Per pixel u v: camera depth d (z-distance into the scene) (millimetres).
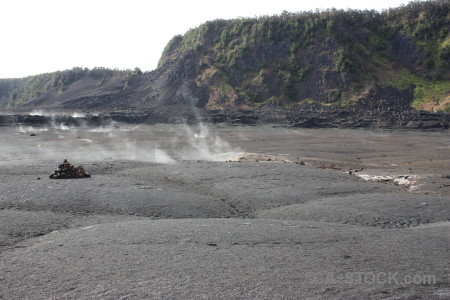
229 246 13266
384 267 11344
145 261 11758
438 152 51969
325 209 20031
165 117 103125
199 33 145750
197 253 12477
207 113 104125
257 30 131625
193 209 20188
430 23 120000
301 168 31266
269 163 33469
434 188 26219
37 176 28172
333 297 9367
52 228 16312
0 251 13273
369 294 9531
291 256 12266
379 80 109000
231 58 128375
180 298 9336
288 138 69125
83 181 25500
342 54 114375
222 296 9414
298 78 115188
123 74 169625
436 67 109375
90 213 19109
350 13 130375
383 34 124000
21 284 10367
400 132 78500
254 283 10133
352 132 79438
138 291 9719
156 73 142875
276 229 15609
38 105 157500
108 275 10742
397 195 23125
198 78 126312
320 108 102938
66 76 174000
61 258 12164
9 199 20781
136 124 98562
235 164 33000
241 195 23359
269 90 115375
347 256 12320
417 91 102375
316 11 135125
